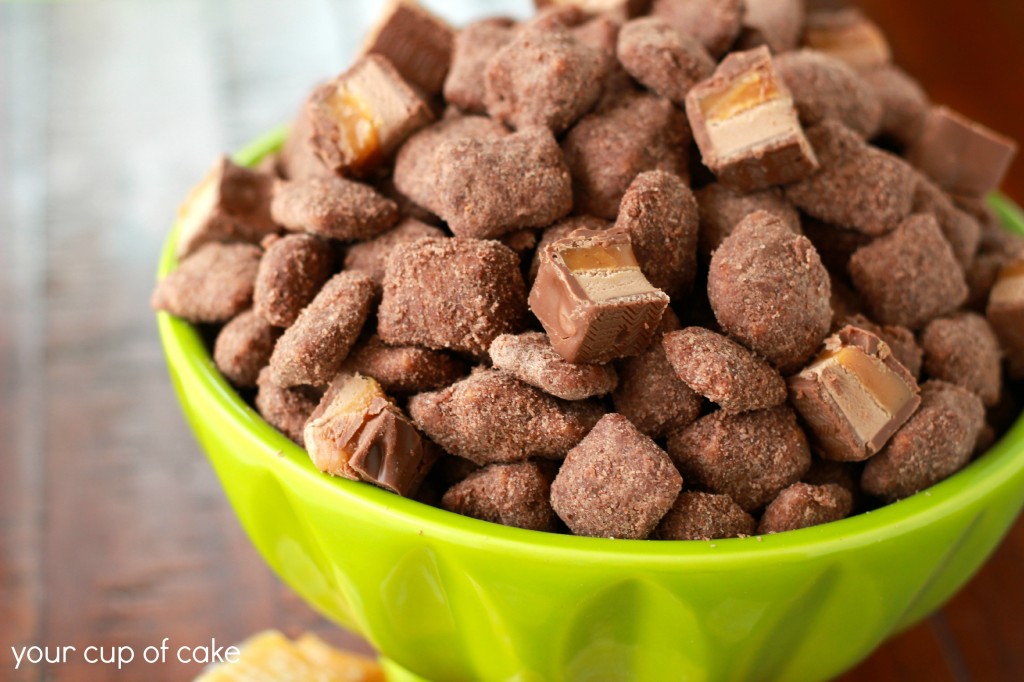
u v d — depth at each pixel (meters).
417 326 0.26
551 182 0.26
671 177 0.26
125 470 0.34
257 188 0.29
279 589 0.32
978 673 0.30
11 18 0.48
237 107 0.43
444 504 0.25
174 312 0.28
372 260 0.27
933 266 0.27
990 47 0.42
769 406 0.25
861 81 0.29
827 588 0.24
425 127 0.28
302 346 0.25
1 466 0.34
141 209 0.40
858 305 0.27
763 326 0.25
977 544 0.26
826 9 0.44
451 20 0.45
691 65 0.27
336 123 0.28
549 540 0.23
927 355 0.27
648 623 0.24
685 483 0.25
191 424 0.27
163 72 0.45
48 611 0.31
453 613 0.25
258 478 0.25
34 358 0.36
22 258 0.38
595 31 0.29
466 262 0.25
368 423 0.25
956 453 0.25
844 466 0.26
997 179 0.29
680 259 0.26
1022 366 0.28
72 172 0.41
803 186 0.27
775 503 0.25
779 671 0.26
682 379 0.25
